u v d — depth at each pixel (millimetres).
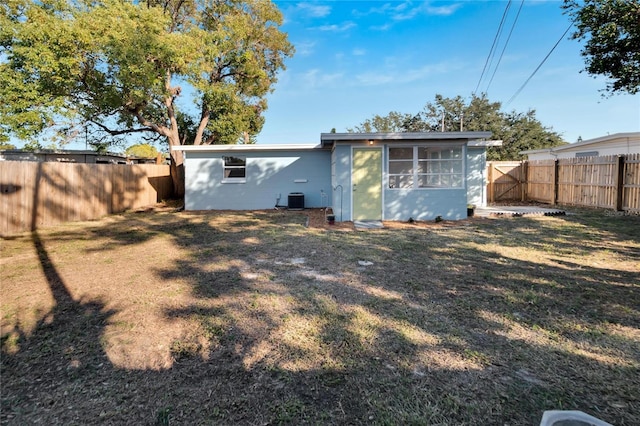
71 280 4871
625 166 10984
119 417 2117
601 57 9539
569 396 2234
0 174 8664
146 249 6906
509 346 2889
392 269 5195
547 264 5332
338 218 10453
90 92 13961
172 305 3902
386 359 2723
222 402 2246
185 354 2854
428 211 10352
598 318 3385
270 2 18688
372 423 2029
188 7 17953
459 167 10352
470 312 3586
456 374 2506
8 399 2305
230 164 14570
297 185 14500
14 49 11148
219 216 12297
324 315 3568
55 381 2504
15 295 4270
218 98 17188
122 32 12055
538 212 11086
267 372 2576
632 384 2348
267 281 4730
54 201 10469
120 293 4320
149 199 16281
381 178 10391
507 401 2199
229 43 16953
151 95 14492
